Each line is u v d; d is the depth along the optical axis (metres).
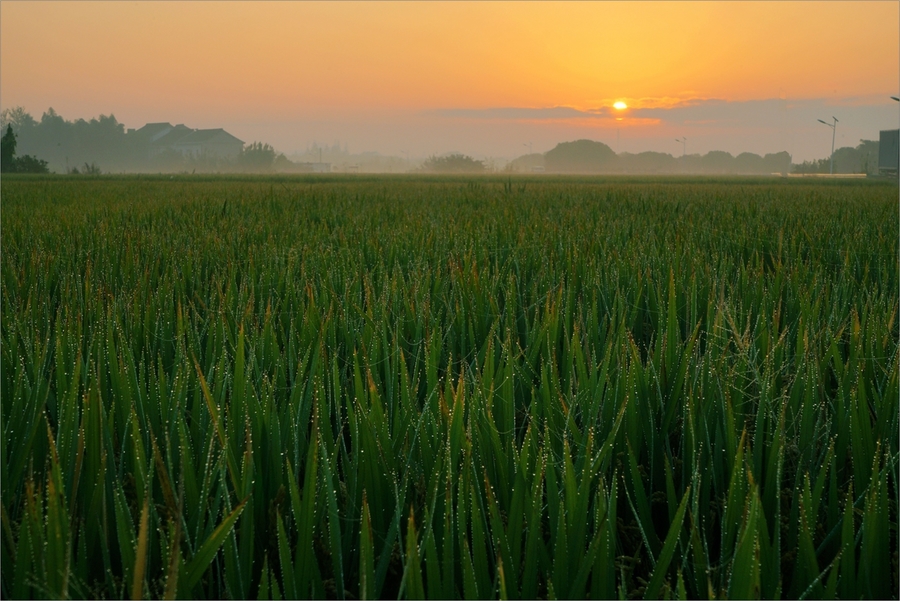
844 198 19.33
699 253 6.75
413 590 1.81
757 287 5.17
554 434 2.68
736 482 2.14
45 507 2.31
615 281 5.24
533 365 3.70
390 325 4.23
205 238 7.99
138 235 8.30
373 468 2.32
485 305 4.60
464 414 2.79
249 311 4.21
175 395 2.84
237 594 2.03
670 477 2.39
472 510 1.99
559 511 1.96
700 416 2.81
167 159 159.62
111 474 2.40
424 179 57.03
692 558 2.25
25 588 1.89
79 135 159.50
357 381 2.79
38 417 2.48
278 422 2.51
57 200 17.28
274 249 6.68
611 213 12.74
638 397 2.99
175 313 4.54
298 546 2.00
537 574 2.03
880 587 2.08
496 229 8.84
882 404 2.87
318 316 4.21
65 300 4.78
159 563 2.14
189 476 2.24
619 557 2.18
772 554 2.03
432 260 6.54
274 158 169.00
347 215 11.24
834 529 2.25
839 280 5.85
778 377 3.30
